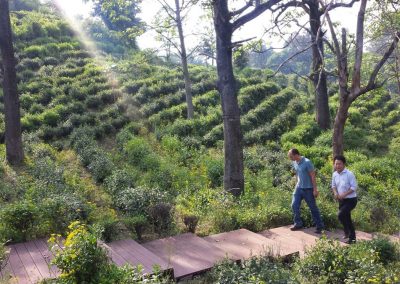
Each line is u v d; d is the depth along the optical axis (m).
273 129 19.33
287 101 23.30
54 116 17.56
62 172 12.37
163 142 16.67
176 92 22.34
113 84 21.89
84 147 15.26
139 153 14.79
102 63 25.00
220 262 5.79
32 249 6.59
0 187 10.81
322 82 19.30
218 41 10.38
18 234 7.32
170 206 8.54
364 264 5.29
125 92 21.17
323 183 12.54
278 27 9.55
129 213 8.87
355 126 20.61
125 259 6.02
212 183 13.20
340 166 7.43
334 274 5.29
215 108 20.92
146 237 7.92
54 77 21.67
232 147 10.47
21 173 12.41
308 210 8.69
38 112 18.09
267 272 5.12
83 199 9.38
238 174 10.48
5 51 13.05
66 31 30.05
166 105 20.66
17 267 5.73
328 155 15.98
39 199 9.29
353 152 16.70
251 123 19.88
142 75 24.12
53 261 4.91
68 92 20.36
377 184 13.53
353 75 9.99
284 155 16.23
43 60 23.77
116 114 18.80
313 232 8.04
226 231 8.20
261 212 8.88
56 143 15.64
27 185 10.97
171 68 28.06
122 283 4.75
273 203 9.73
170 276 5.52
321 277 5.22
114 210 9.78
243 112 21.42
